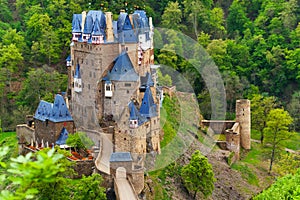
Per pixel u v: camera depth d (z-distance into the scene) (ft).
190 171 440.45
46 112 467.11
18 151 486.79
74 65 459.73
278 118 564.71
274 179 542.98
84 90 438.40
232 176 528.22
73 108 460.55
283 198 374.22
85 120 435.94
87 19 441.68
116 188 372.79
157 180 423.23
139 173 386.11
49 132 460.96
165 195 416.05
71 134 444.96
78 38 452.35
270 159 581.53
